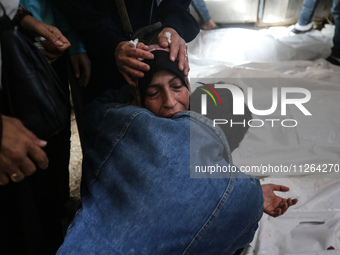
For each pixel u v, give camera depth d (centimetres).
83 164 132
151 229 112
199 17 374
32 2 154
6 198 119
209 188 115
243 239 127
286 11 393
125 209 115
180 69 134
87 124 139
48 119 113
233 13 403
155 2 178
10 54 101
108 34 156
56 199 157
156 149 117
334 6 306
